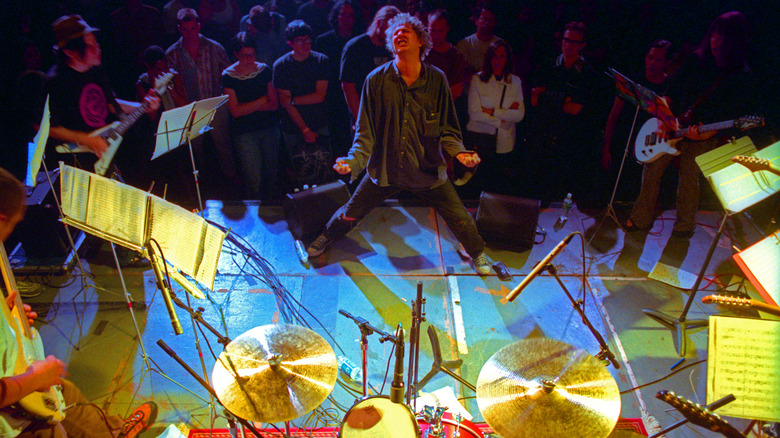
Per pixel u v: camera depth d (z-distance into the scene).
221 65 6.27
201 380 2.94
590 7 6.76
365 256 5.75
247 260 5.61
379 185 5.10
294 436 4.02
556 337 4.87
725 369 3.18
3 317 2.91
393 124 4.77
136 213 3.62
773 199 6.40
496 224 5.79
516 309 5.14
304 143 6.25
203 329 4.87
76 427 3.56
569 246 5.91
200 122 4.81
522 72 6.75
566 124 6.21
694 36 7.36
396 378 2.76
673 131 5.38
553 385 2.81
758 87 5.06
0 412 2.94
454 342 4.79
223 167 6.65
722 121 5.17
